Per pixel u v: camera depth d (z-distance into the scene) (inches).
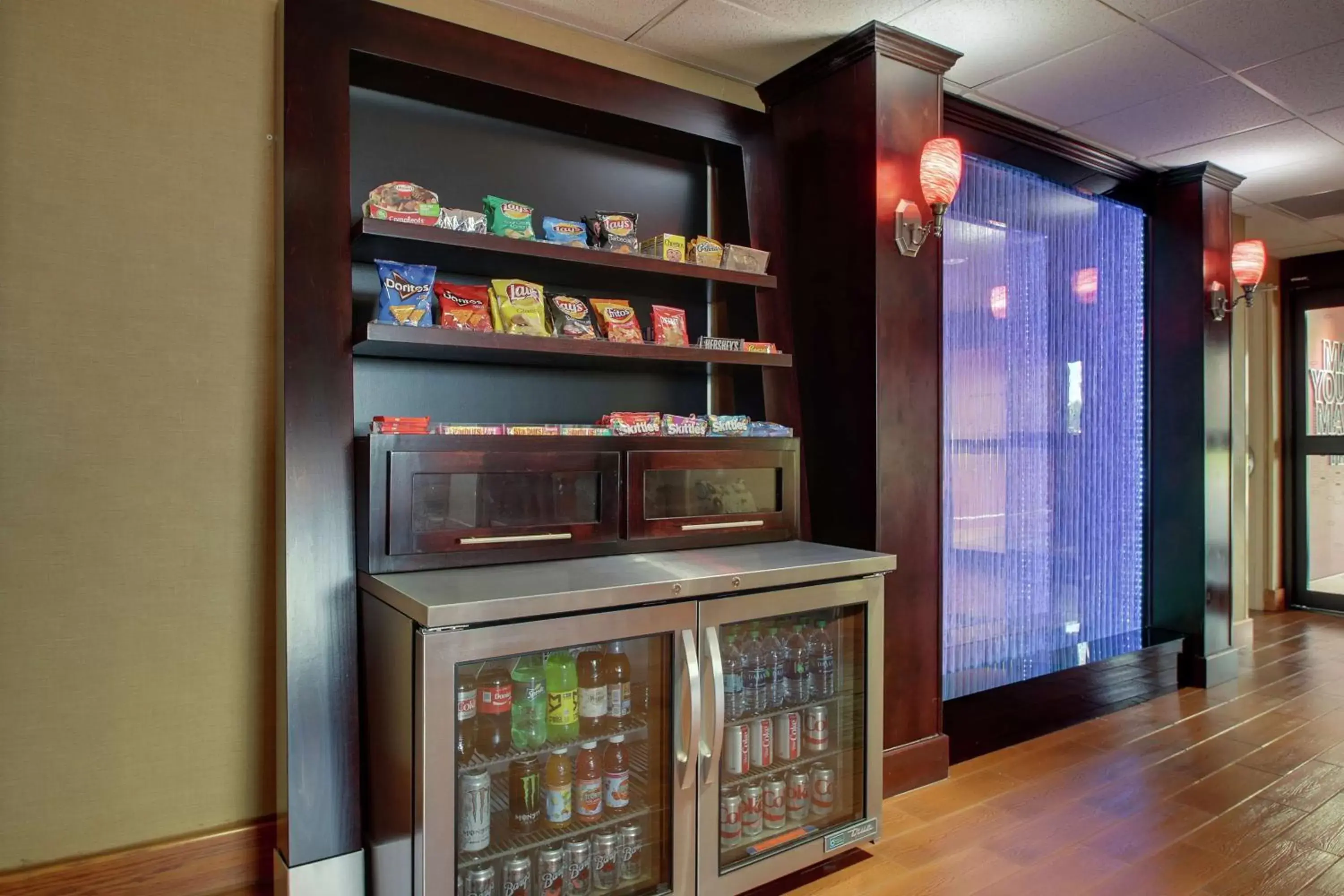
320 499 74.7
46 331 70.6
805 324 108.0
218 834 77.9
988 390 131.1
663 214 107.5
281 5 76.6
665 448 89.6
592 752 72.3
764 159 106.9
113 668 73.7
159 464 75.6
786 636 85.2
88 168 72.3
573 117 94.4
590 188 101.3
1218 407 156.4
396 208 77.5
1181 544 156.3
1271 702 143.1
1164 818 96.3
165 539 75.9
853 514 101.0
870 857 87.0
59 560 71.3
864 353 99.6
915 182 102.3
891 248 100.2
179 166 76.2
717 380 112.0
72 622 71.9
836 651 88.7
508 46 86.5
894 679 101.7
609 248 92.4
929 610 105.3
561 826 70.3
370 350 81.4
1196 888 80.7
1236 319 171.8
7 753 69.4
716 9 93.8
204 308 77.5
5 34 68.8
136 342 74.4
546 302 90.0
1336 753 118.1
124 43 73.7
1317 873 83.7
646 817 74.4
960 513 126.6
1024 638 137.3
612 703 73.7
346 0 77.8
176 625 76.5
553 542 82.0
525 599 64.2
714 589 74.3
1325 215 182.9
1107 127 131.6
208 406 77.9
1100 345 151.2
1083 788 104.7
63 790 71.7
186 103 76.5
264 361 80.4
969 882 81.8
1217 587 156.1
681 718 71.4
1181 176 154.2
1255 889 80.6
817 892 80.0
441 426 78.9
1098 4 93.7
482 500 78.9
